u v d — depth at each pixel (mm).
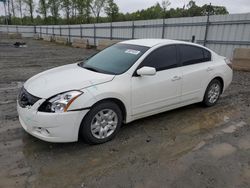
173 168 3018
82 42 25328
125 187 2652
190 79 4605
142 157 3266
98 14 59125
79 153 3334
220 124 4438
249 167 3066
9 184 2664
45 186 2646
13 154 3270
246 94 6547
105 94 3393
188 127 4273
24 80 8156
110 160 3182
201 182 2754
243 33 11359
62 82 3412
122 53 4285
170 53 4371
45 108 3111
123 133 3975
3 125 4199
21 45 25094
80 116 3223
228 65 5543
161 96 4172
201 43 13578
